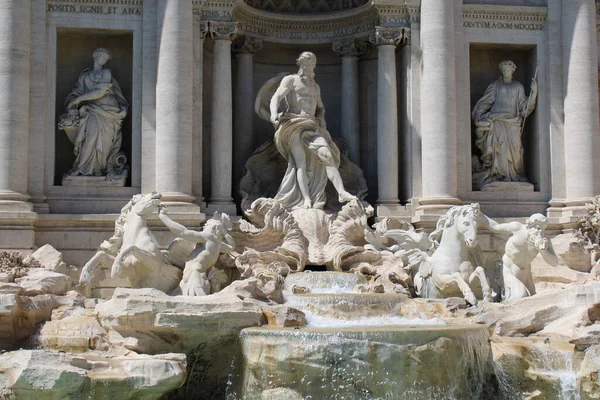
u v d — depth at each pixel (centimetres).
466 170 3628
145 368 2166
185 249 2969
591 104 3628
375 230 3391
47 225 3347
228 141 3522
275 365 2294
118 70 3606
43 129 3422
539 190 3703
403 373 2273
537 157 3725
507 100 3712
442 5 3544
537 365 2445
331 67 3988
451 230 2980
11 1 3322
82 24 3484
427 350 2297
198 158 3494
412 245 3216
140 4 3525
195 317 2381
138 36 3516
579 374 2355
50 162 3438
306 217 3350
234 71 3806
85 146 3475
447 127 3512
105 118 3494
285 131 3488
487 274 3034
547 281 3212
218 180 3500
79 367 2150
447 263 2939
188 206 3347
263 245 3309
